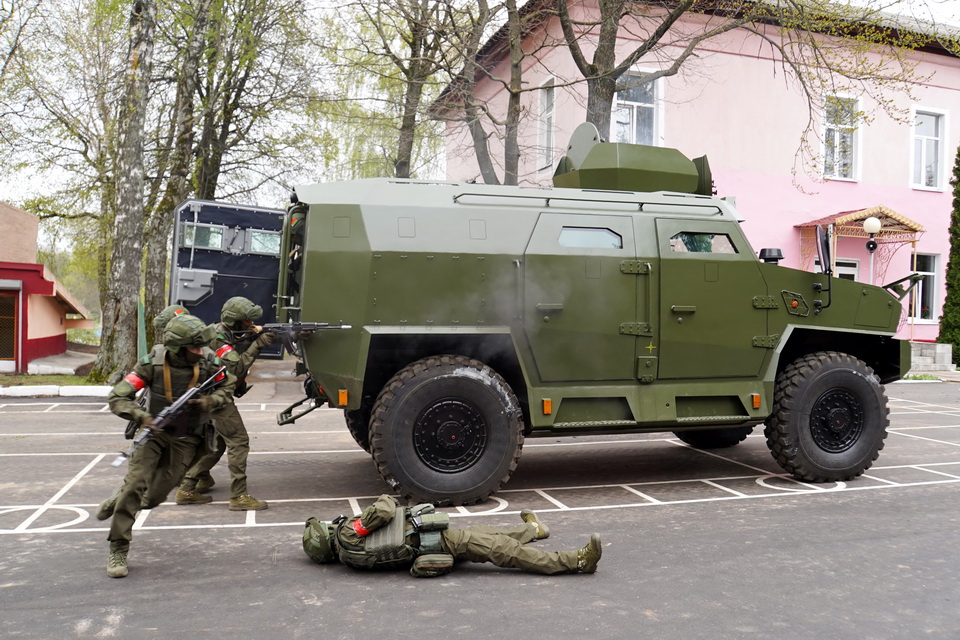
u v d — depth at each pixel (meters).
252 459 8.97
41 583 4.77
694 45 14.75
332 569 5.09
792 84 20.75
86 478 7.75
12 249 22.19
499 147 23.28
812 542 5.73
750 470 8.58
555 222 7.12
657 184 8.30
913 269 22.52
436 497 6.62
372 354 7.14
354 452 9.44
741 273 7.58
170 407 4.95
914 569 5.12
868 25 15.40
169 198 19.09
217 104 21.89
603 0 14.84
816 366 7.74
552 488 7.61
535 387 7.05
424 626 4.13
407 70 19.09
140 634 4.00
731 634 4.05
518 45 15.63
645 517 6.45
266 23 19.94
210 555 5.36
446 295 6.75
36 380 16.69
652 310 7.29
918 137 22.73
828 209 21.34
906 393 17.03
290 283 7.21
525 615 4.29
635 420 7.20
